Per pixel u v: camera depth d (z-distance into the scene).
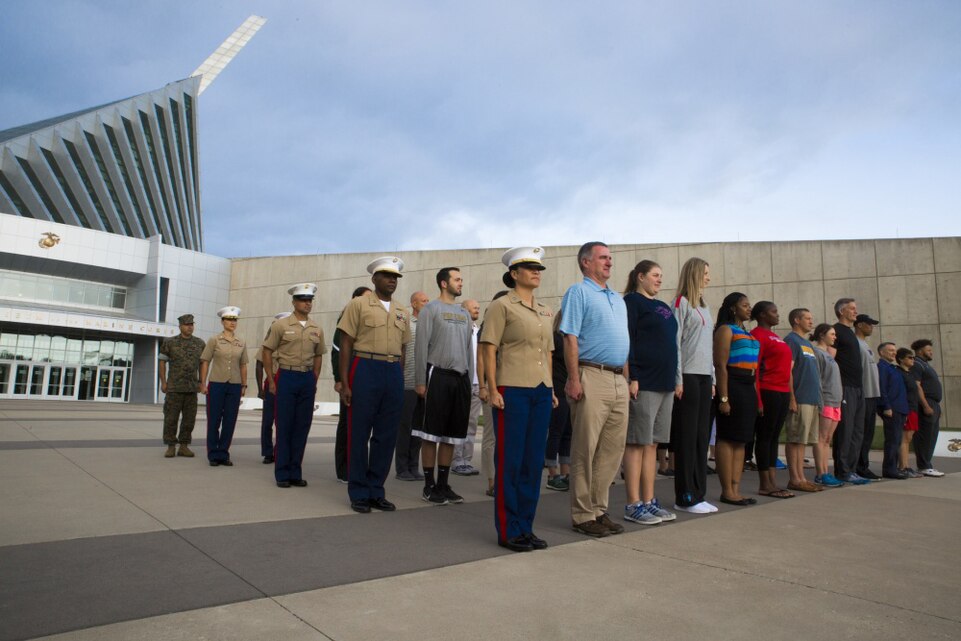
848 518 4.95
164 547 3.40
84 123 46.88
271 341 6.06
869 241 23.98
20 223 33.84
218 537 3.66
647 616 2.57
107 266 36.12
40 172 41.69
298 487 5.74
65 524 3.84
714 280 26.14
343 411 6.33
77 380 34.09
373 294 5.13
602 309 4.36
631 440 4.77
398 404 5.00
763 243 25.59
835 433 7.57
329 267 36.62
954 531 4.53
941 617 2.68
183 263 38.09
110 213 44.38
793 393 6.71
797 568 3.39
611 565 3.38
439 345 5.50
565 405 6.72
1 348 32.00
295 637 2.22
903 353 8.97
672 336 4.83
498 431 3.90
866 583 3.15
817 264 24.67
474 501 5.57
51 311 31.39
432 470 5.56
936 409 9.00
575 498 4.30
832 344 7.59
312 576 2.96
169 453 7.40
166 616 2.39
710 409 5.43
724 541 4.03
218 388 7.04
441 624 2.40
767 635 2.41
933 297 22.78
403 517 4.59
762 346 6.22
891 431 8.27
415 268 33.19
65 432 10.03
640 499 5.18
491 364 3.99
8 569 2.93
